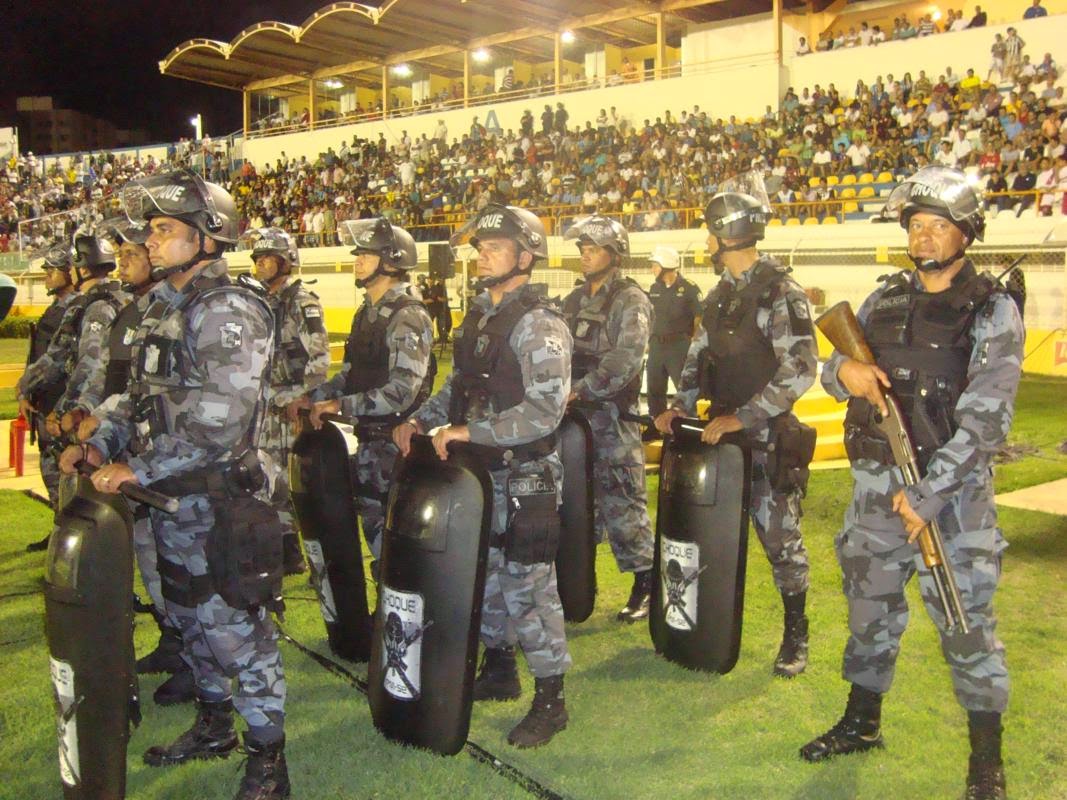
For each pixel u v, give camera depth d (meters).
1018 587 4.90
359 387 4.28
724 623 3.81
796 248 16.41
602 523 4.85
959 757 3.22
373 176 28.64
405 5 26.47
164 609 3.72
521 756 3.29
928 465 2.86
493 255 3.31
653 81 24.47
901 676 3.88
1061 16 19.08
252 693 2.95
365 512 4.34
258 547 2.86
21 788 3.12
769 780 3.11
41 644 4.36
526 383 3.25
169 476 2.77
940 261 2.85
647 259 18.61
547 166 24.67
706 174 20.72
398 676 3.23
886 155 19.11
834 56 22.08
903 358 2.94
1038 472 7.52
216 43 31.28
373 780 3.11
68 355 5.33
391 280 4.32
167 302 2.88
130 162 37.22
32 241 30.64
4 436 10.03
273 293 5.45
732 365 3.88
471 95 30.80
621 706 3.66
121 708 2.69
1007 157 17.33
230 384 2.76
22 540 6.11
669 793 3.03
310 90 33.88
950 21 21.45
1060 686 3.74
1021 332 2.83
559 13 26.48
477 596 3.15
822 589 4.96
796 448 3.82
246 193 31.84
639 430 4.64
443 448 3.19
